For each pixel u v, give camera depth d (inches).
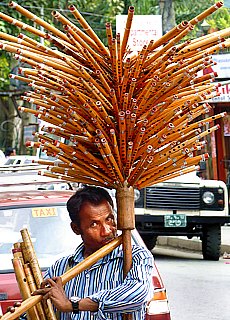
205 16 161.8
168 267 543.2
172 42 162.9
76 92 160.1
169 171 166.1
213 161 855.1
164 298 239.3
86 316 159.8
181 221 557.3
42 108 164.2
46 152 165.3
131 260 158.6
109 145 161.5
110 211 163.8
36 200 274.1
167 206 557.9
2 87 1072.2
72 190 298.0
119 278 159.0
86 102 159.6
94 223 161.9
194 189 561.3
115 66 162.4
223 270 526.3
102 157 163.5
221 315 374.3
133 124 159.8
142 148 162.4
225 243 650.8
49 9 946.1
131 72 162.7
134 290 153.6
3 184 311.1
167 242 710.5
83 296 158.9
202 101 166.9
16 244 169.5
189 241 671.1
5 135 1198.9
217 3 160.6
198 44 165.0
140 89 165.2
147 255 161.3
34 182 307.6
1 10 935.7
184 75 163.0
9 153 1016.9
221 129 853.8
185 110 165.6
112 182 164.4
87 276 160.4
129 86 163.9
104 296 153.9
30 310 159.9
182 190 559.8
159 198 557.6
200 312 381.4
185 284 465.1
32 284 161.6
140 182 165.3
